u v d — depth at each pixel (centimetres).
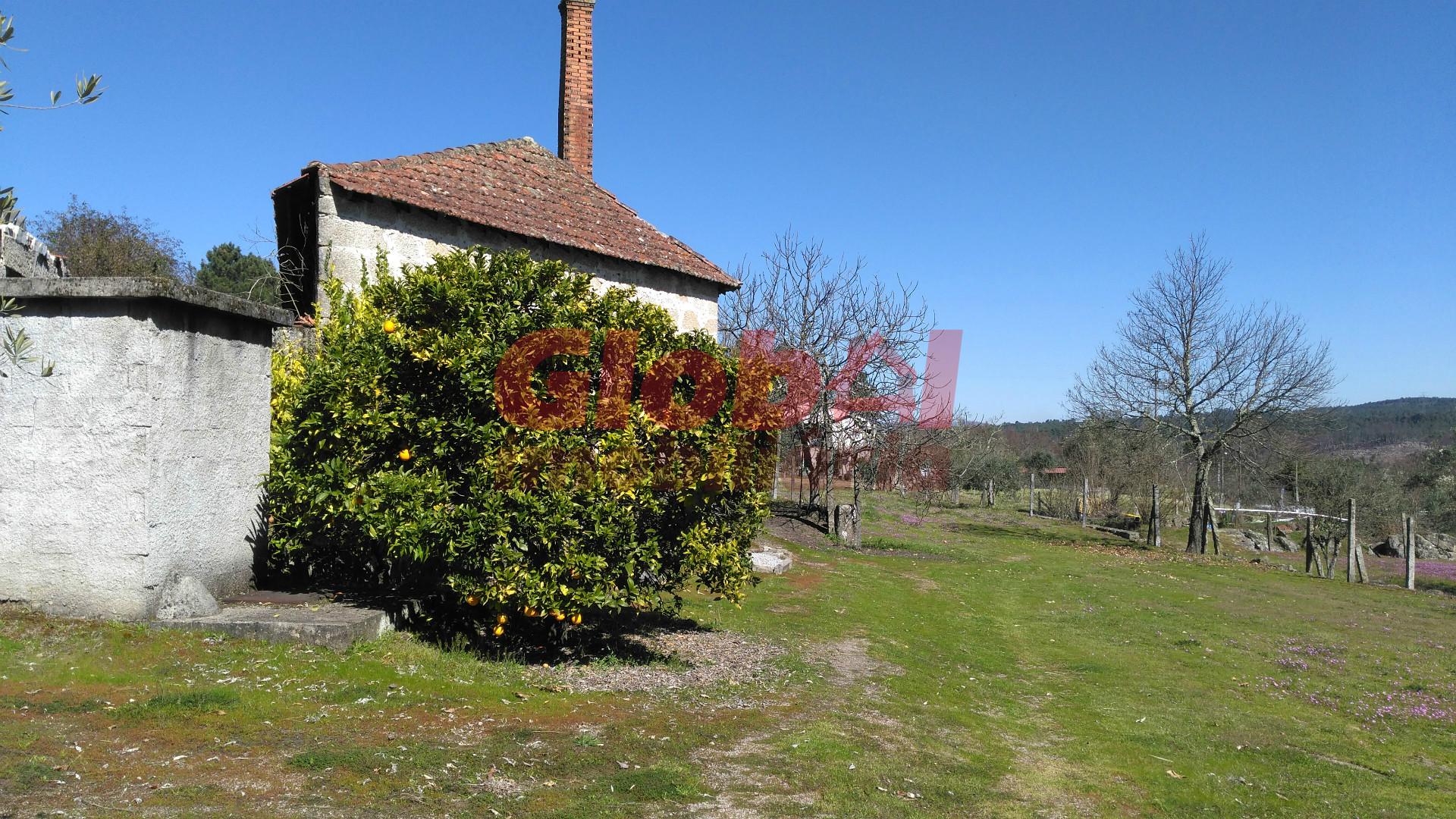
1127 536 2689
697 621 855
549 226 1085
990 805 459
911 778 477
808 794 425
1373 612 1434
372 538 615
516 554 575
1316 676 941
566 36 1434
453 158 1142
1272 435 2231
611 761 434
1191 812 504
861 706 622
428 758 396
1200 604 1412
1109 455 3362
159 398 524
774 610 954
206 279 3369
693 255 1280
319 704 450
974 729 621
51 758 346
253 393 626
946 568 1533
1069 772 550
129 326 516
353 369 600
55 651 463
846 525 1719
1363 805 550
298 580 675
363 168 967
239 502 612
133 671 456
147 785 332
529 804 367
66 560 520
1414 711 812
